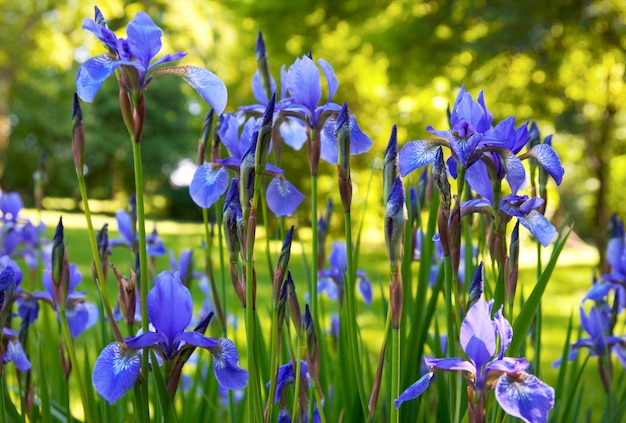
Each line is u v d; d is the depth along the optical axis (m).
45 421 0.66
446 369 0.53
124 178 9.96
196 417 0.82
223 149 0.95
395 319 0.57
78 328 0.73
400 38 3.72
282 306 0.59
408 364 0.71
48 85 7.50
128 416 0.76
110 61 0.57
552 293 3.04
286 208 0.70
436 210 0.71
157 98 9.31
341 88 4.96
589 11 3.56
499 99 4.02
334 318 0.87
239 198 0.58
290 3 3.79
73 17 5.30
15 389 0.87
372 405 0.61
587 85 3.95
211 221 0.80
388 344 0.68
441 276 0.72
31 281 1.05
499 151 0.58
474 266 0.72
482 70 4.07
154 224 0.89
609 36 3.72
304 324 0.61
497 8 3.45
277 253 0.82
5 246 1.01
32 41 5.72
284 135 0.76
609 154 4.35
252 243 0.56
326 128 0.69
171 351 0.55
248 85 5.20
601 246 4.07
